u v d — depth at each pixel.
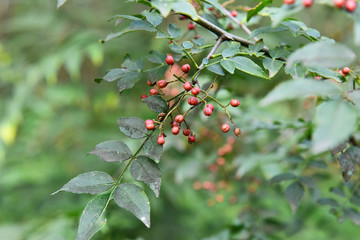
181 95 0.39
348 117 0.30
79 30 1.09
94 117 1.14
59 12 1.16
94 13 1.09
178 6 0.36
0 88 1.14
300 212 0.66
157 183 0.37
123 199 0.36
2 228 0.67
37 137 1.08
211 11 0.48
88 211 0.36
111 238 0.64
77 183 0.37
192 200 0.89
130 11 1.07
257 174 0.66
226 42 0.44
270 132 0.64
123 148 0.38
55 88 1.07
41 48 1.15
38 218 0.73
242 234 0.55
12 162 1.04
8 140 0.99
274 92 0.32
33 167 0.98
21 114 1.01
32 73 0.99
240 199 0.63
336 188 0.49
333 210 0.49
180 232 0.84
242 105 0.62
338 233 0.75
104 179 0.37
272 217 0.62
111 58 1.06
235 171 0.66
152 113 0.87
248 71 0.38
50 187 0.93
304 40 0.75
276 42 0.66
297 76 0.39
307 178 0.47
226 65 0.39
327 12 0.77
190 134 0.39
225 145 0.63
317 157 0.52
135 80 0.41
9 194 0.92
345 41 0.79
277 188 0.63
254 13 0.41
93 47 0.94
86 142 1.02
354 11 0.33
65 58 0.96
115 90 1.04
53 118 1.09
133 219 0.71
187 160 0.67
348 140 0.43
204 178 0.74
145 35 0.99
